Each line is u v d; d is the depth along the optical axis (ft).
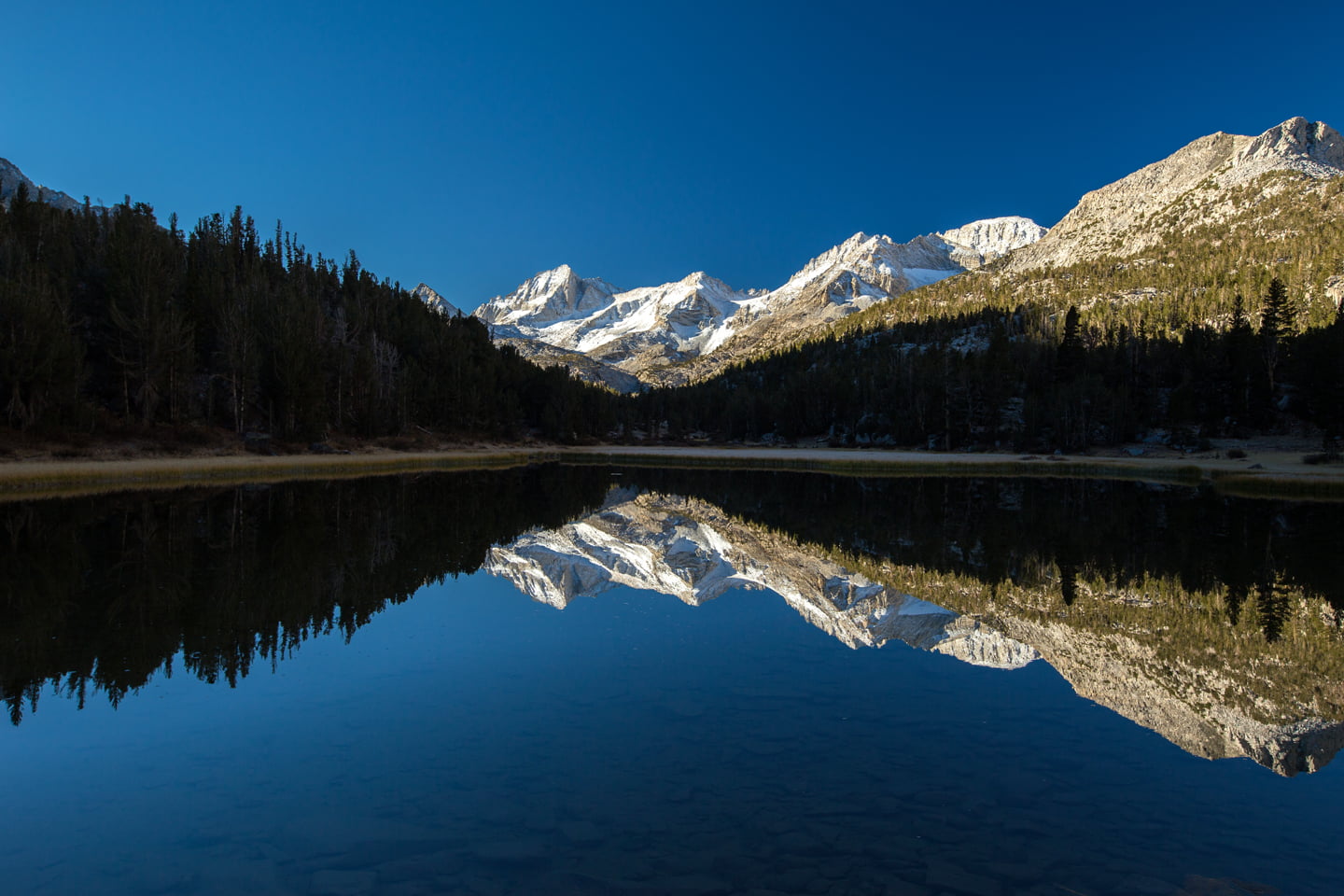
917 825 29.07
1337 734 39.42
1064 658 53.83
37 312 181.68
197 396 248.52
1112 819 29.81
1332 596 74.43
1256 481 193.98
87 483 160.76
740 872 25.66
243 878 25.35
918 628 62.44
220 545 96.07
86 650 53.36
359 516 127.95
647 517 149.69
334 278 433.89
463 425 366.63
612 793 31.73
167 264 290.15
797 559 98.12
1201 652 55.57
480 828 28.84
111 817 29.84
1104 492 187.62
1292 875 25.77
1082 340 398.62
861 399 462.60
